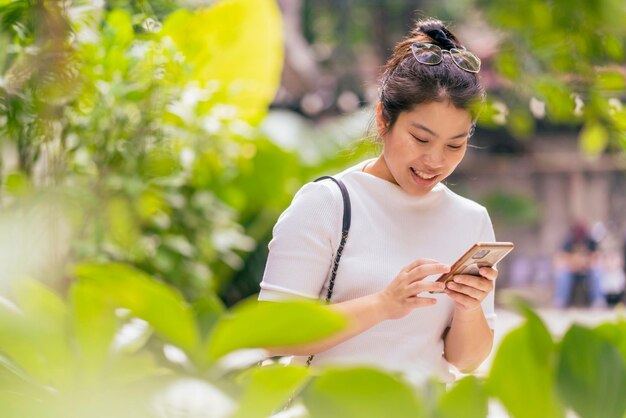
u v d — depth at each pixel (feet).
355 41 72.90
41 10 7.66
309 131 25.94
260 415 3.08
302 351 7.00
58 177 10.59
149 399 3.09
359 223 7.59
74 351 3.31
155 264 16.74
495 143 73.92
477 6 13.67
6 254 3.55
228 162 18.44
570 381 3.46
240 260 22.36
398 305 6.95
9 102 9.41
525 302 3.51
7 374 3.38
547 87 11.39
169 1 14.35
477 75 7.50
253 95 19.39
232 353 3.20
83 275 3.02
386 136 7.73
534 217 74.33
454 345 7.96
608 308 60.39
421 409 3.11
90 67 12.53
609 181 77.46
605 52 11.07
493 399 3.49
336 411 3.11
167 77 14.33
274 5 19.51
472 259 6.85
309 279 7.45
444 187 8.14
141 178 14.99
